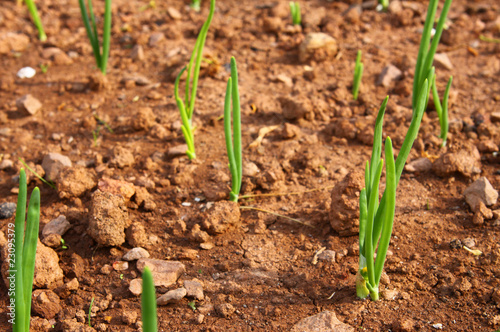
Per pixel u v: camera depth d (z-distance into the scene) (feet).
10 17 4.94
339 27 4.84
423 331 3.46
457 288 3.55
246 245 3.73
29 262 3.34
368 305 3.53
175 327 3.51
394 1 5.02
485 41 4.70
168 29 4.82
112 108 4.31
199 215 3.82
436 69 4.50
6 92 4.42
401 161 3.47
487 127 4.10
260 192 3.91
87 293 3.60
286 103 4.21
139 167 4.02
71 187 3.87
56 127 4.22
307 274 3.62
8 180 3.99
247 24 4.88
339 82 4.39
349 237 3.72
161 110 4.28
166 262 3.66
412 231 3.73
